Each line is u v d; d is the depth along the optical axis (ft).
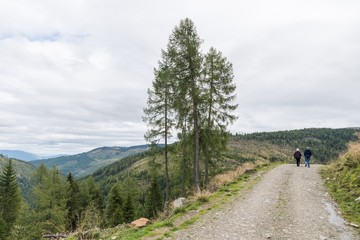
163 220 40.11
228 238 28.17
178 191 138.10
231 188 57.57
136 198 251.80
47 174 203.72
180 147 99.81
